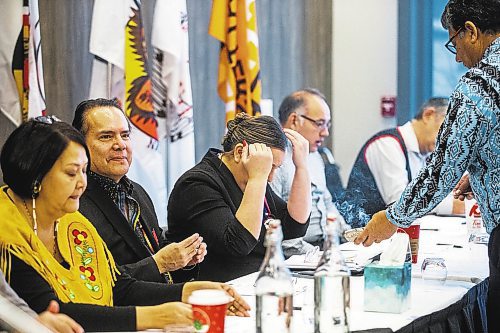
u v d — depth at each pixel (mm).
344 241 5469
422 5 7492
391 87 7531
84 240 2973
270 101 6730
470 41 3232
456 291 3336
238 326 2752
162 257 3428
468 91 3074
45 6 6543
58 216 2789
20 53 5500
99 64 5977
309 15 7484
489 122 3053
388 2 7480
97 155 3518
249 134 3979
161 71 6152
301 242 4789
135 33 5938
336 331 2527
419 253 4258
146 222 3756
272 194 4551
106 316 2650
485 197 3166
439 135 3135
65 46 6605
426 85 7539
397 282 2941
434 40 7512
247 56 6391
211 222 3855
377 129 7555
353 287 3379
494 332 3242
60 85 6605
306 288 3365
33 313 2438
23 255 2646
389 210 3273
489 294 3227
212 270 3902
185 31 6207
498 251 3145
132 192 3740
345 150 7613
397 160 5918
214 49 7215
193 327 2463
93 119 3525
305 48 7496
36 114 5539
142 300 3029
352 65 7547
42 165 2705
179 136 6180
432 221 5508
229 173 4027
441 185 3137
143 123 5930
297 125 5609
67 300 2750
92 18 6020
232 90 6426
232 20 6367
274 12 7449
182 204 3945
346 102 7586
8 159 2721
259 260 4066
